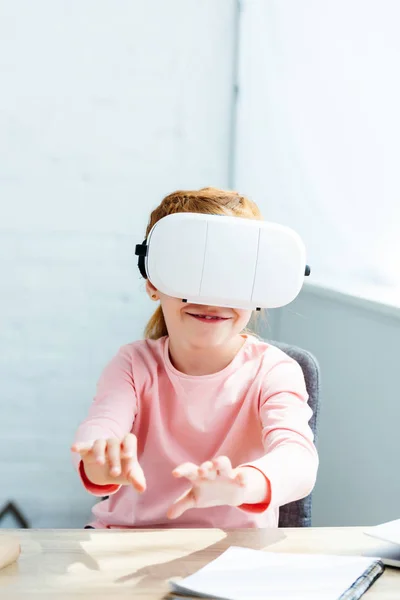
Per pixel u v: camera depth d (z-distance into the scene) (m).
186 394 1.25
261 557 0.92
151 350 1.32
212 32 2.62
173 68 2.61
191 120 2.63
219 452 1.24
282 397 1.22
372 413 1.97
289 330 2.42
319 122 2.29
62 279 2.59
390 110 1.99
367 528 1.00
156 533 1.01
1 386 2.59
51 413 2.61
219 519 1.21
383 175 2.04
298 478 1.04
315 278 2.29
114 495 1.30
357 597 0.82
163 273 1.05
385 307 1.88
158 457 1.26
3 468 2.60
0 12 2.49
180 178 2.65
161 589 0.84
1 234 2.54
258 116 2.58
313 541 0.99
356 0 2.11
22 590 0.84
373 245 2.12
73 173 2.57
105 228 2.60
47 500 2.62
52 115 2.54
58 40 2.52
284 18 2.43
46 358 2.60
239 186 2.66
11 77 2.51
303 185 2.38
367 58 2.07
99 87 2.56
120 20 2.56
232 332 1.16
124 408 1.22
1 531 1.01
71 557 0.93
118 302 2.62
